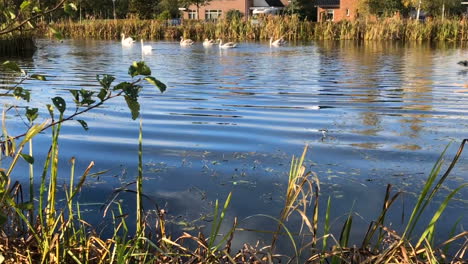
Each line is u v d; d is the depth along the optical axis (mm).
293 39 31891
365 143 5594
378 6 45250
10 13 2135
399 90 9656
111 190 4094
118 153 5160
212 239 2455
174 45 25609
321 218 3572
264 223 3510
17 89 2418
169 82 10672
